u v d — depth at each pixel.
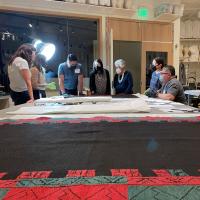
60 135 1.00
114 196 0.48
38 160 0.70
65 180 0.56
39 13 4.15
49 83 4.29
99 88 3.69
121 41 4.93
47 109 1.64
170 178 0.56
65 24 4.90
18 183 0.55
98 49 4.80
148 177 0.57
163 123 1.22
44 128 1.14
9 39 4.27
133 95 2.94
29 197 0.48
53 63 4.74
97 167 0.64
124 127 1.14
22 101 2.60
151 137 0.95
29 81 2.49
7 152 0.78
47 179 0.57
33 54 2.73
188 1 6.02
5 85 3.94
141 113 1.51
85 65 5.05
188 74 7.43
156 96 2.70
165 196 0.47
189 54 7.24
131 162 0.67
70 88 3.61
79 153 0.76
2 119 1.37
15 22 4.38
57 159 0.71
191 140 0.90
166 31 5.36
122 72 3.76
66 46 4.96
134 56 5.07
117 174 0.59
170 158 0.70
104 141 0.90
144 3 5.09
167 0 5.36
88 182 0.55
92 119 1.34
